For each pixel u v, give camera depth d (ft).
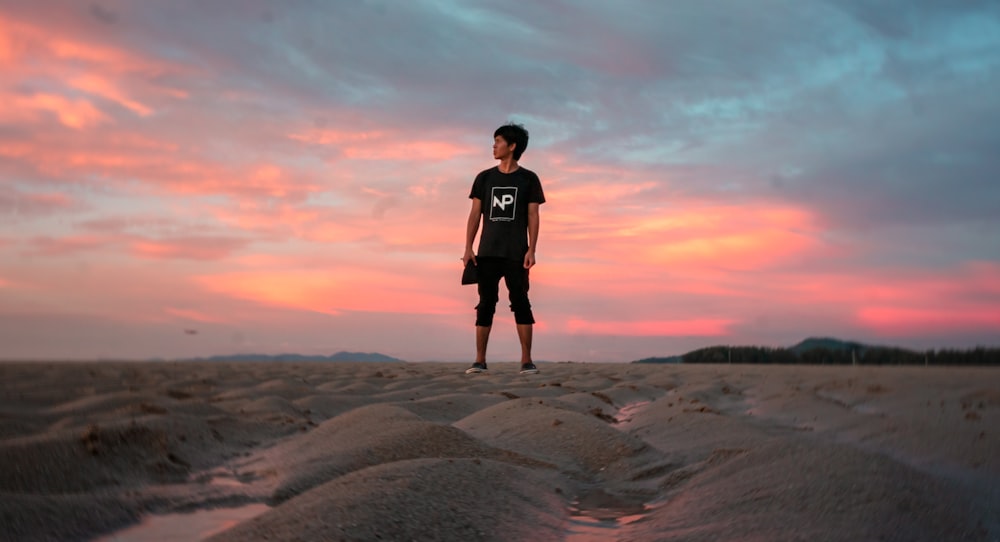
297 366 26.78
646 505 7.09
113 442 8.27
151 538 5.99
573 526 6.30
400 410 10.18
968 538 5.32
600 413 13.60
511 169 23.90
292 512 5.61
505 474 7.13
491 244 23.63
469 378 20.26
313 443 9.33
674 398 14.34
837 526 5.29
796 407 13.80
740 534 5.41
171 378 17.62
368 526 5.34
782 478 6.44
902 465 6.64
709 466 7.86
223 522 6.48
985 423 10.32
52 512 6.06
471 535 5.55
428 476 6.53
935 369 25.20
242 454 9.16
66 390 13.83
